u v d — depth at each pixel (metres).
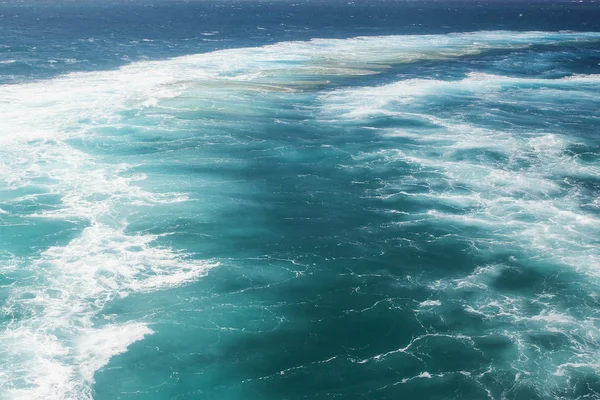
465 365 25.72
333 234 36.69
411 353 26.55
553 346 26.72
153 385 24.38
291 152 49.59
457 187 43.09
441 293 30.80
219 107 61.09
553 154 49.47
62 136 50.97
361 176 45.16
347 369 25.61
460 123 57.97
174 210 38.88
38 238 34.78
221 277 31.81
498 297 30.42
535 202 40.69
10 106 58.62
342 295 30.62
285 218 38.56
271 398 24.02
